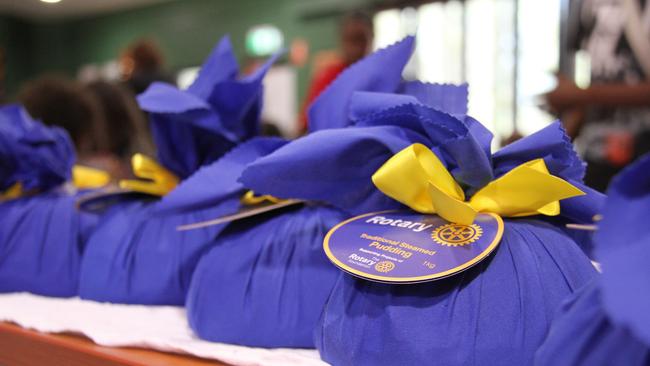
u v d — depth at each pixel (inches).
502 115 108.2
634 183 10.2
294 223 18.5
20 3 173.3
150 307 22.5
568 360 11.5
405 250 15.2
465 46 112.7
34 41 191.2
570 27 44.8
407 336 14.0
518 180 15.6
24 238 25.4
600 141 41.1
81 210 24.8
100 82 46.4
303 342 17.5
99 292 23.1
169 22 167.2
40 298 24.6
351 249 15.6
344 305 15.4
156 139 23.2
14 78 186.9
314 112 20.5
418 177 16.0
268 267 18.0
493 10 109.1
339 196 17.9
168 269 22.2
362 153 17.0
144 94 21.9
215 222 19.1
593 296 11.6
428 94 19.5
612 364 10.8
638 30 39.8
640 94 34.8
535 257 14.7
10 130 26.2
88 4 174.2
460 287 14.4
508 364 13.5
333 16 136.9
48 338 19.2
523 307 13.9
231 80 22.0
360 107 18.4
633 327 8.9
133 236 23.1
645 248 9.7
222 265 18.4
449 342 13.8
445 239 15.3
